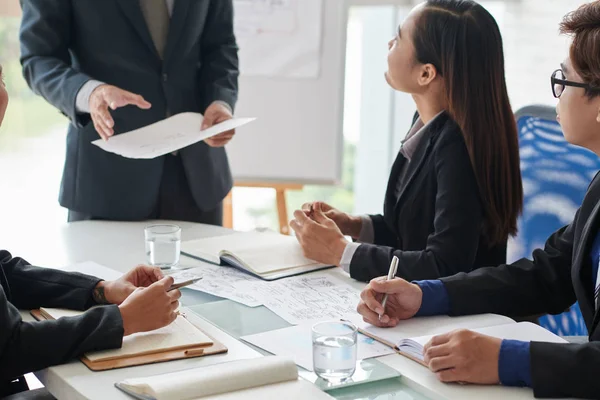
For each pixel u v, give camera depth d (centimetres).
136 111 216
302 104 297
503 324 136
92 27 210
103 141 188
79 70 217
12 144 354
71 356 119
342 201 402
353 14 359
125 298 139
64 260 176
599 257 132
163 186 223
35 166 359
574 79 132
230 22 229
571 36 134
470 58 171
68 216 226
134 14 210
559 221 213
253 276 165
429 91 180
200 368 111
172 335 128
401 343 125
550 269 148
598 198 141
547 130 217
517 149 176
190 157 220
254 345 127
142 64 214
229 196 309
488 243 175
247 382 108
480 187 169
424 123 187
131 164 214
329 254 167
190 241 188
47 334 118
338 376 114
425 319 140
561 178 213
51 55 210
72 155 216
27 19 209
